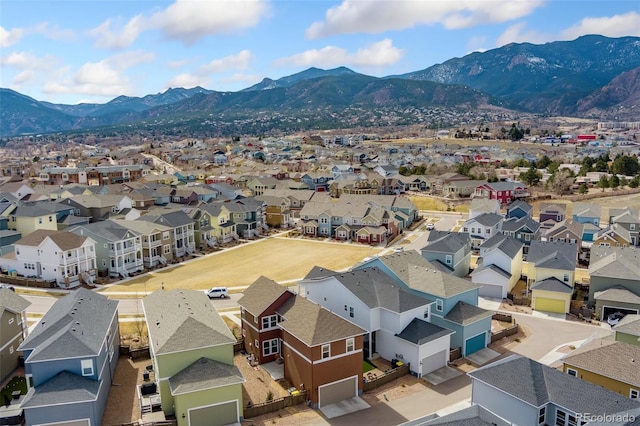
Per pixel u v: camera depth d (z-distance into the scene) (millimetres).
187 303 41844
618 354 35125
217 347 35094
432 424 26484
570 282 56500
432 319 46938
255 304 43094
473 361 43625
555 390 30141
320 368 35906
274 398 37000
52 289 61344
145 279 67938
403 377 40750
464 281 49000
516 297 59062
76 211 91625
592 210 91812
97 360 33906
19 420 33188
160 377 34000
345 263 77688
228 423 33719
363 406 36250
